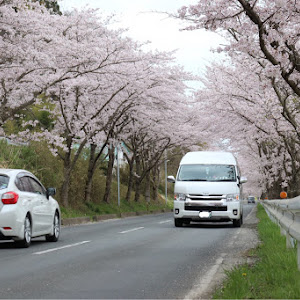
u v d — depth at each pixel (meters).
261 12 15.05
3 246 14.69
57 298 7.37
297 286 6.98
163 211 59.31
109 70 29.61
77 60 27.25
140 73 33.72
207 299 7.44
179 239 17.16
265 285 7.70
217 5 14.71
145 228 22.95
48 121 44.69
